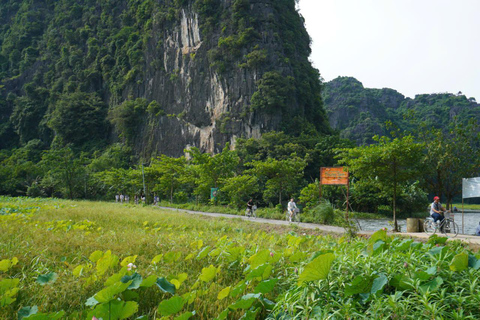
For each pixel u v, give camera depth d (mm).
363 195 44750
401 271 4082
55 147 105375
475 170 20672
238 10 88312
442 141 21406
